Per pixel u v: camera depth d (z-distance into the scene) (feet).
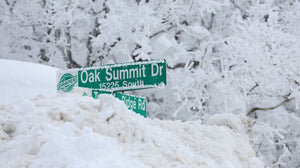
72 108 11.15
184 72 43.04
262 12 43.73
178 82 43.16
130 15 41.09
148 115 45.62
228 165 10.33
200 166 10.36
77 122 10.43
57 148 8.82
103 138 9.29
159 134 11.57
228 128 14.64
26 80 26.14
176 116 45.03
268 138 45.37
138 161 9.17
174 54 43.70
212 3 44.60
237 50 41.27
